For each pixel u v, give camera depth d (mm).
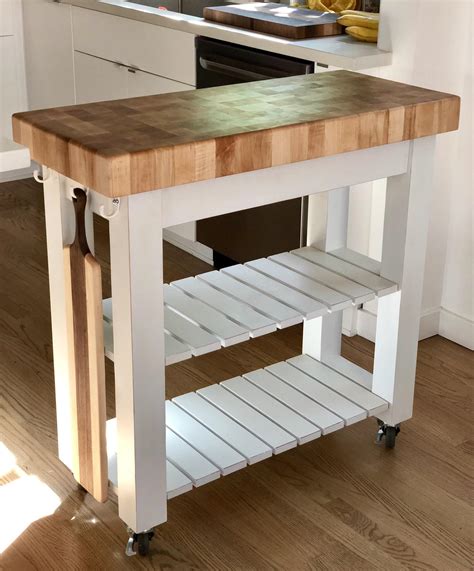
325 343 2482
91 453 1996
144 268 1731
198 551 2020
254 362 2844
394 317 2236
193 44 3168
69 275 1882
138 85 3508
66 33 3844
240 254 3268
